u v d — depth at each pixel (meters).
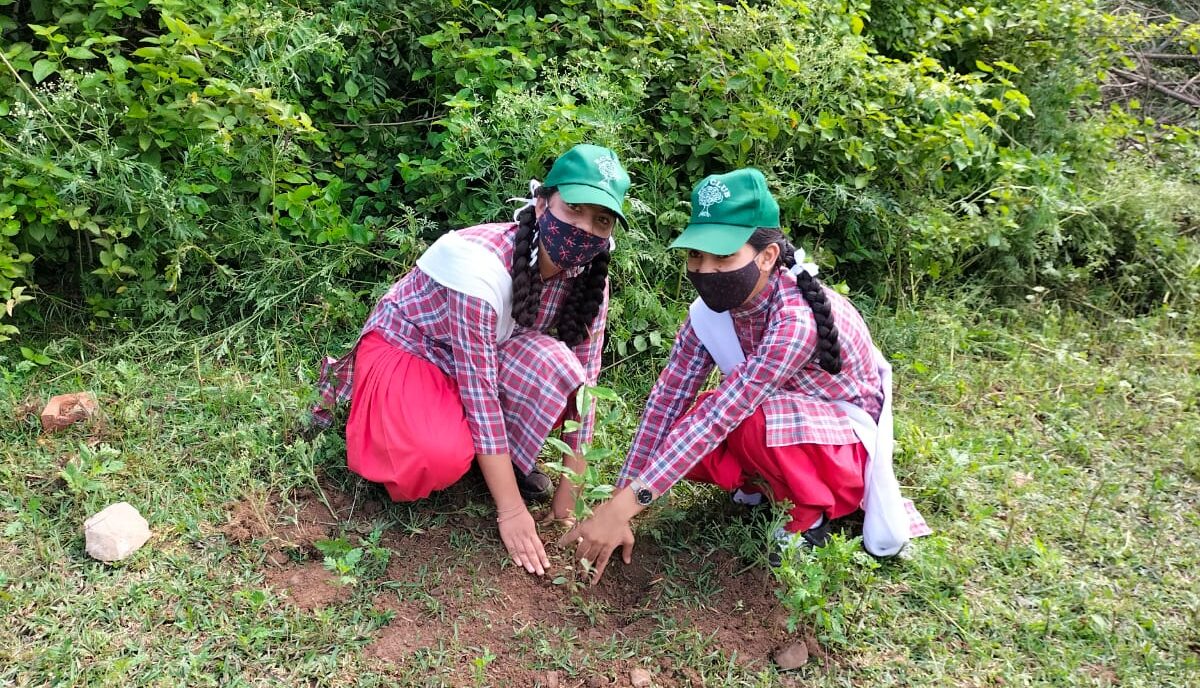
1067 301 4.68
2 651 2.26
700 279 2.52
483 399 2.62
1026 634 2.61
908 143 4.39
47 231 3.36
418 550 2.71
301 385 3.29
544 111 3.52
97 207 3.46
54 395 3.16
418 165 3.89
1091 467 3.44
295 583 2.56
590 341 2.88
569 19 4.12
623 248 3.58
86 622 2.38
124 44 3.81
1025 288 4.64
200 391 3.21
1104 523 3.12
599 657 2.44
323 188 3.88
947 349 4.09
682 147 4.09
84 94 3.38
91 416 3.05
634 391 3.56
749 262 2.47
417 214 3.83
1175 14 7.35
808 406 2.69
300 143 3.90
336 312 3.56
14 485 2.78
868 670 2.48
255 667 2.31
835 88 4.29
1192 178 5.71
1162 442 3.57
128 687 2.23
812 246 4.17
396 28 4.06
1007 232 4.56
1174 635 2.65
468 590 2.59
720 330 2.73
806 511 2.73
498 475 2.66
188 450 3.01
